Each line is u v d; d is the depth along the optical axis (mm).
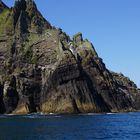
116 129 115125
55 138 86062
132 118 175750
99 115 195625
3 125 126875
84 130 109062
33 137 88312
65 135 93438
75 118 166375
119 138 88375
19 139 84062
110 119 164375
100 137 90188
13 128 114688
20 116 186375
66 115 191500
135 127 123938
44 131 104438
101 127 121438
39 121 145875
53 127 118125
